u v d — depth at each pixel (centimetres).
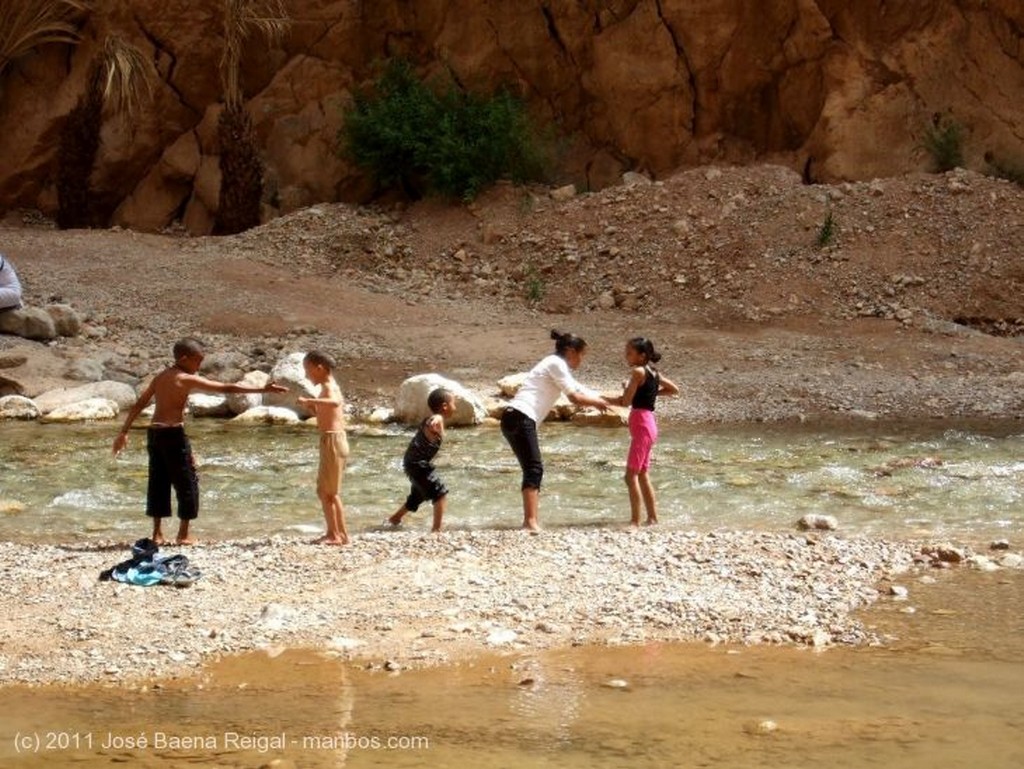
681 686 592
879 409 1471
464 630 677
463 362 1689
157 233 2522
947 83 2280
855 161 2255
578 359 942
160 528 902
